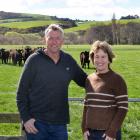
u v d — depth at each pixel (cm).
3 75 1670
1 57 2761
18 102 318
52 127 318
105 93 299
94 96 301
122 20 8406
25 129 319
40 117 317
